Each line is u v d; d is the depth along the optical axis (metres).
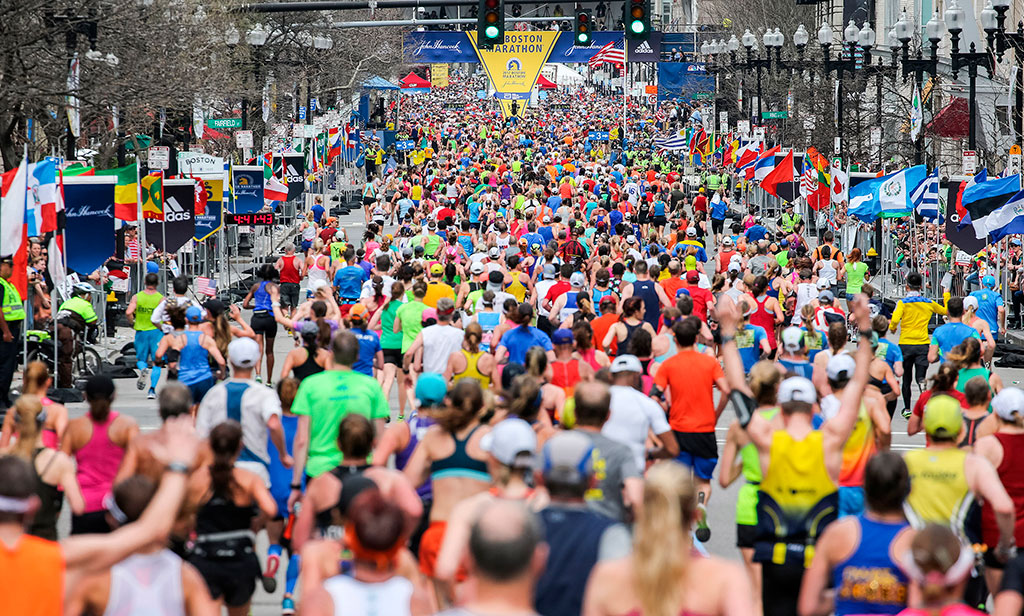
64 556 21.62
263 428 39.03
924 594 22.66
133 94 98.88
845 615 25.78
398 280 70.44
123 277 98.19
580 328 48.69
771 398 33.81
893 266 135.75
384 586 21.19
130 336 100.94
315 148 190.50
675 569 20.77
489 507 18.78
